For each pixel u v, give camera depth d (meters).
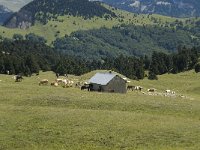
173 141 70.62
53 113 85.94
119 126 77.75
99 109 94.38
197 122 84.69
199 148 66.56
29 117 83.19
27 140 70.88
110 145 68.56
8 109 89.56
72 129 75.75
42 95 104.25
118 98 104.94
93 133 73.62
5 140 70.50
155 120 83.69
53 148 67.38
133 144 68.94
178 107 98.75
